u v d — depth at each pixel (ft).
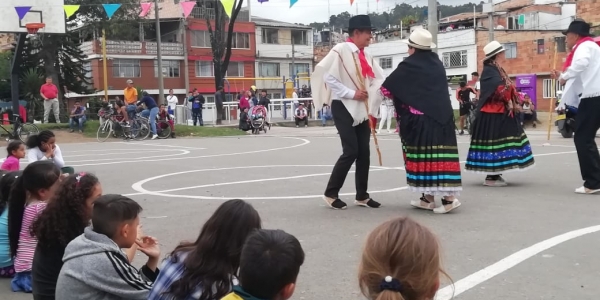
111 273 11.71
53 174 16.81
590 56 25.70
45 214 13.75
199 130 83.20
